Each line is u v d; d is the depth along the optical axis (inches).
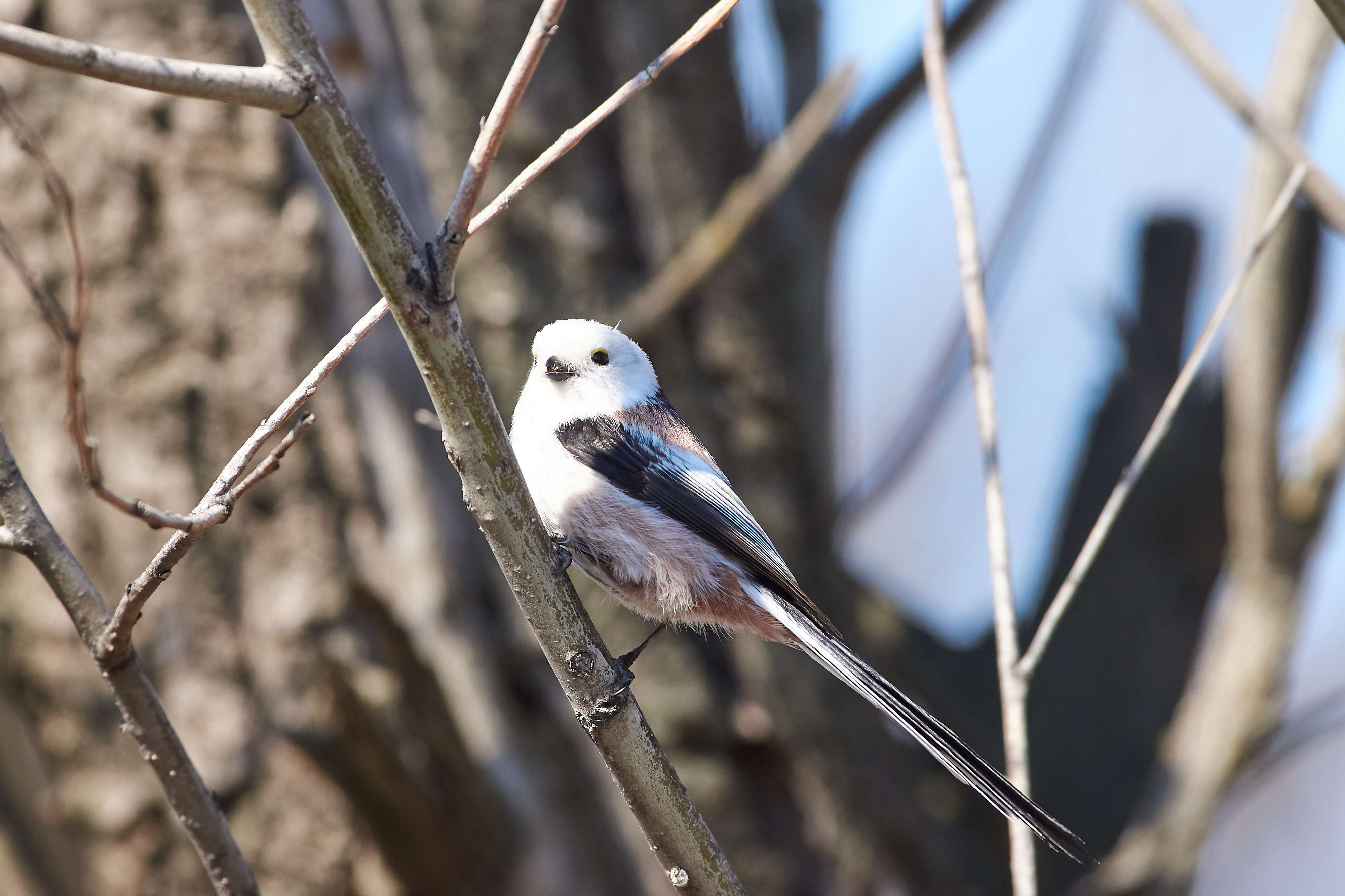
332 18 434.3
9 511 191.2
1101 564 570.3
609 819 415.8
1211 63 291.3
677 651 441.7
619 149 470.6
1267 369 448.1
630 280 459.8
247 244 406.0
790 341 494.6
